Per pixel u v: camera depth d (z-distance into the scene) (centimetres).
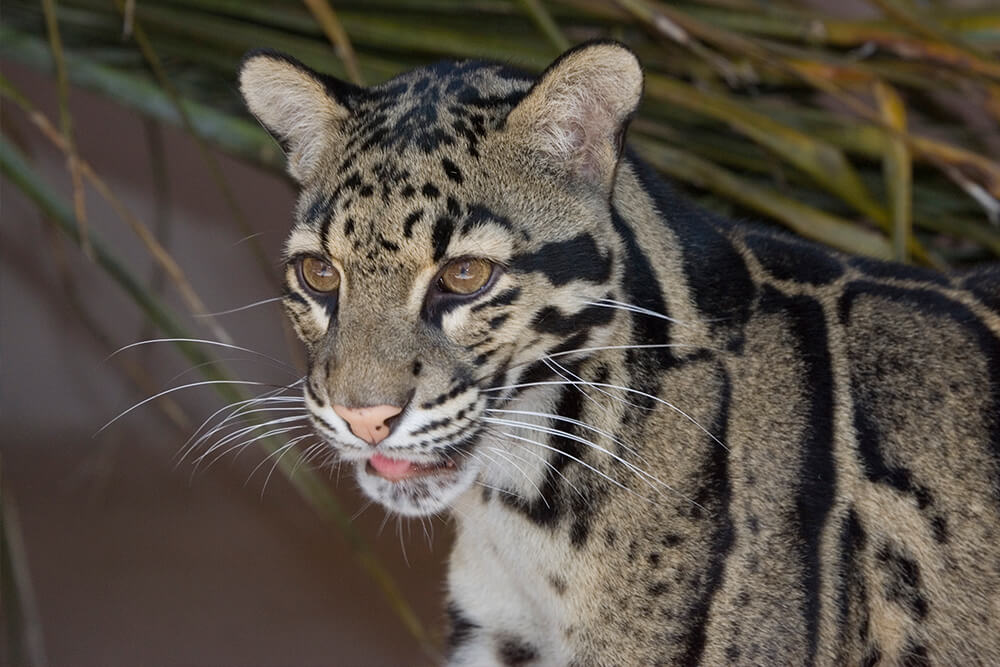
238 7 628
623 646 444
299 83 468
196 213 1155
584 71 427
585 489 448
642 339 449
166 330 519
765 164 640
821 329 459
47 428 1137
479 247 421
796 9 716
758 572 430
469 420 432
